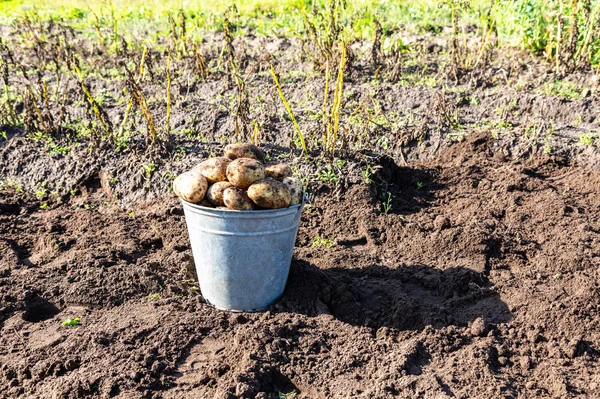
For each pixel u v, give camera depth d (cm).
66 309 238
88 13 603
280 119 339
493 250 263
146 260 261
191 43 443
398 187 306
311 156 306
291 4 581
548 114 351
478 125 341
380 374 208
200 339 223
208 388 206
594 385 204
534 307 232
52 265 257
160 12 590
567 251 258
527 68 404
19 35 518
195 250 230
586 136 323
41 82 343
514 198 291
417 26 501
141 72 341
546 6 420
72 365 212
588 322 224
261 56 391
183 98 367
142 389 205
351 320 233
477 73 390
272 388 209
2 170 323
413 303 235
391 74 385
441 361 215
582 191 299
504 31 451
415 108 359
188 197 221
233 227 219
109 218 289
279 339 219
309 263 255
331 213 286
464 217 282
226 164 226
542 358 216
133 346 219
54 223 286
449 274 249
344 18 503
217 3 602
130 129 337
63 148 324
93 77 410
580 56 398
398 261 262
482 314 233
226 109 351
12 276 249
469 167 312
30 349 219
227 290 229
